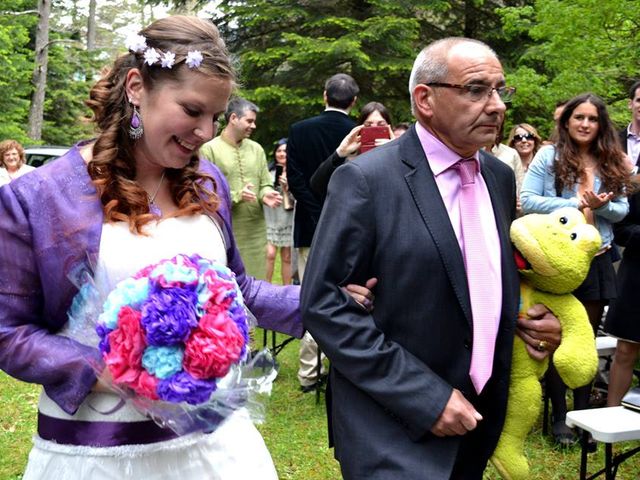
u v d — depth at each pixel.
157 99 1.66
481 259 2.09
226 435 1.87
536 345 2.20
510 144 6.11
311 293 2.05
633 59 7.92
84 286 1.67
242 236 5.30
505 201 2.31
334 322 2.02
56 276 1.65
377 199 2.07
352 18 14.95
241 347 1.62
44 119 22.22
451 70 2.03
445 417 1.98
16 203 1.64
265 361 1.83
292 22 15.55
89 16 28.77
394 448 2.05
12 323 1.66
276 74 15.23
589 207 3.76
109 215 1.69
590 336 2.20
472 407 2.02
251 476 1.87
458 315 2.06
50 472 1.71
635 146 4.45
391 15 14.41
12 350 1.64
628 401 3.13
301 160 4.74
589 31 7.71
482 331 2.07
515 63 14.20
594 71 8.08
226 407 1.72
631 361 4.01
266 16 14.90
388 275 2.06
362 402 2.12
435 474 2.01
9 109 17.97
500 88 2.07
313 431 4.31
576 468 3.79
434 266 2.04
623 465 3.82
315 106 14.77
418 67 2.13
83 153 1.75
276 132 15.06
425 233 2.05
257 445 1.94
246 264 5.32
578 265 2.12
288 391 5.03
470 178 2.15
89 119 1.79
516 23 9.12
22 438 4.29
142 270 1.64
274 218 7.40
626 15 7.49
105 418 1.70
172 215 1.81
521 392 2.23
